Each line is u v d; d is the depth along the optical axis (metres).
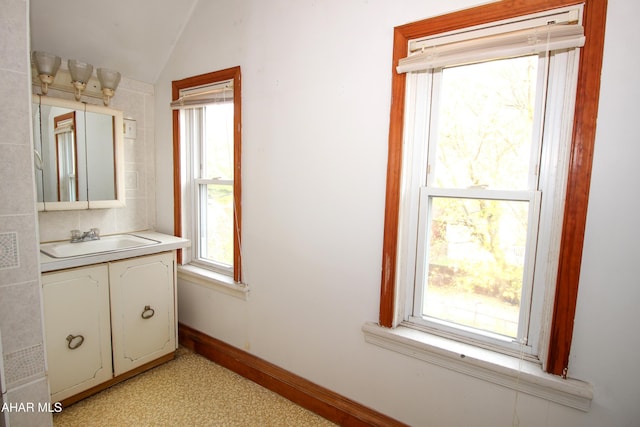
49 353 1.67
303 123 1.71
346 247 1.63
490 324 1.40
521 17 1.18
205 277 2.22
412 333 1.49
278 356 1.94
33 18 1.81
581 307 1.13
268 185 1.89
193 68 2.22
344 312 1.66
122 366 1.98
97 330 1.85
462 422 1.38
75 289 1.75
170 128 2.42
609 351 1.11
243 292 2.03
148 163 2.55
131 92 2.39
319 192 1.69
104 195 2.25
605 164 1.07
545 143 1.22
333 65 1.59
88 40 2.04
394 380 1.54
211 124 2.31
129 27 2.09
